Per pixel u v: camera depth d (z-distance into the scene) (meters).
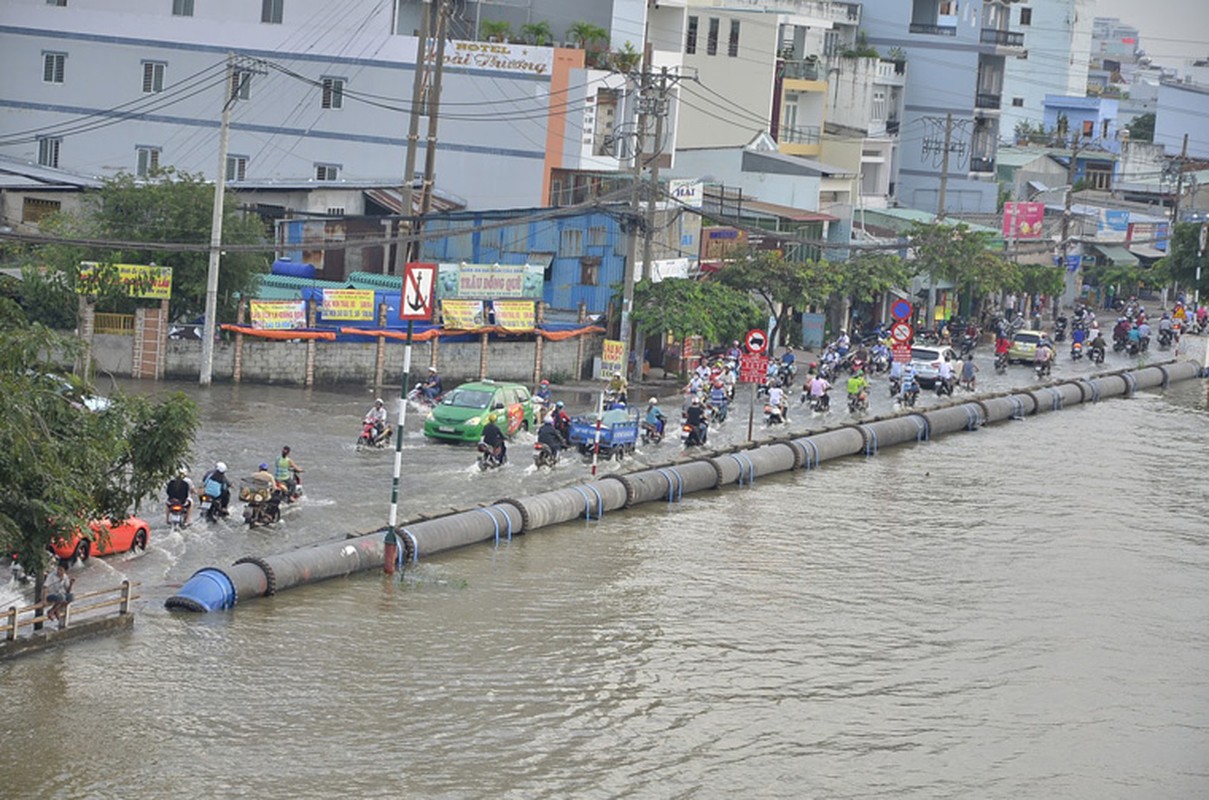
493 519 59.12
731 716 43.28
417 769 38.03
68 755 36.88
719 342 104.75
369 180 112.94
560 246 105.31
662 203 107.00
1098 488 79.56
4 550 38.69
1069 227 159.12
